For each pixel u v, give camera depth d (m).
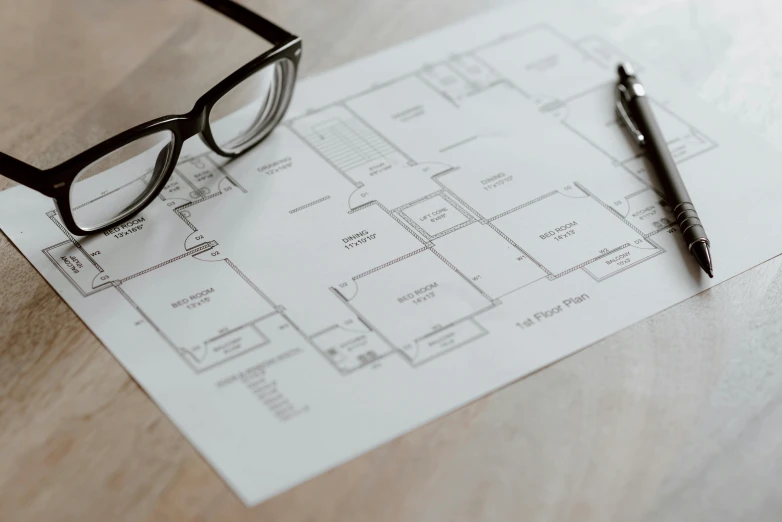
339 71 0.73
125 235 0.58
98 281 0.55
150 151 0.59
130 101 0.70
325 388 0.50
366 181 0.63
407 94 0.71
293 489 0.46
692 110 0.70
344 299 0.54
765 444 0.48
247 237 0.58
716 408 0.50
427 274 0.56
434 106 0.70
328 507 0.45
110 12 0.78
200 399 0.49
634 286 0.56
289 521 0.45
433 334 0.52
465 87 0.72
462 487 0.46
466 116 0.69
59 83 0.71
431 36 0.78
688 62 0.76
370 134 0.68
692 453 0.48
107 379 0.50
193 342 0.52
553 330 0.53
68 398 0.49
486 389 0.50
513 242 0.58
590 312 0.54
